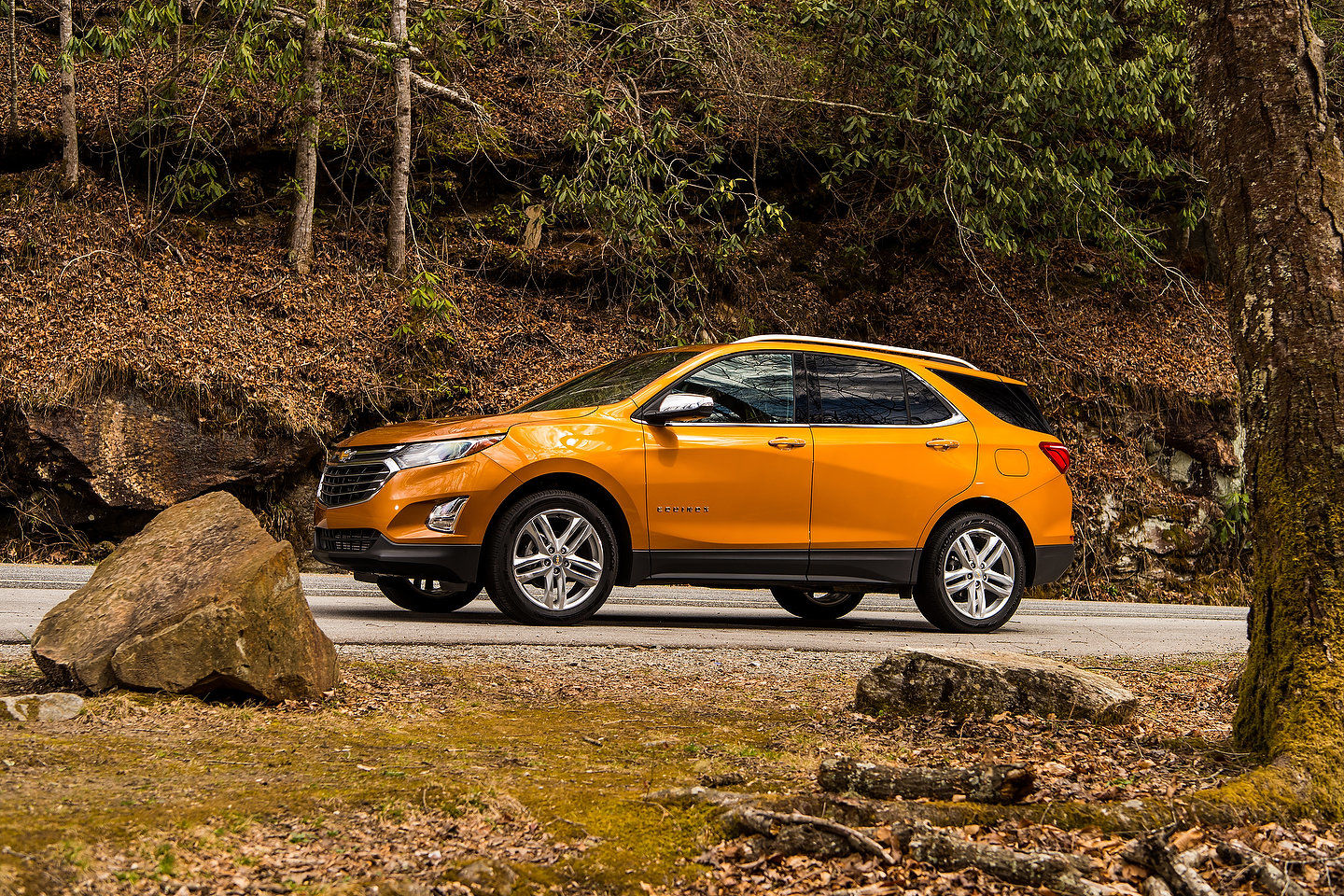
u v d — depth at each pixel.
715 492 7.96
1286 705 3.72
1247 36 4.14
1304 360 3.88
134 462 12.29
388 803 3.19
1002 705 4.60
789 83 17.56
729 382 8.23
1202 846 3.08
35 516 12.12
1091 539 15.30
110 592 4.82
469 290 15.70
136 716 4.18
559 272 16.19
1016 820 3.20
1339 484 3.79
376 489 7.49
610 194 14.34
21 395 12.13
